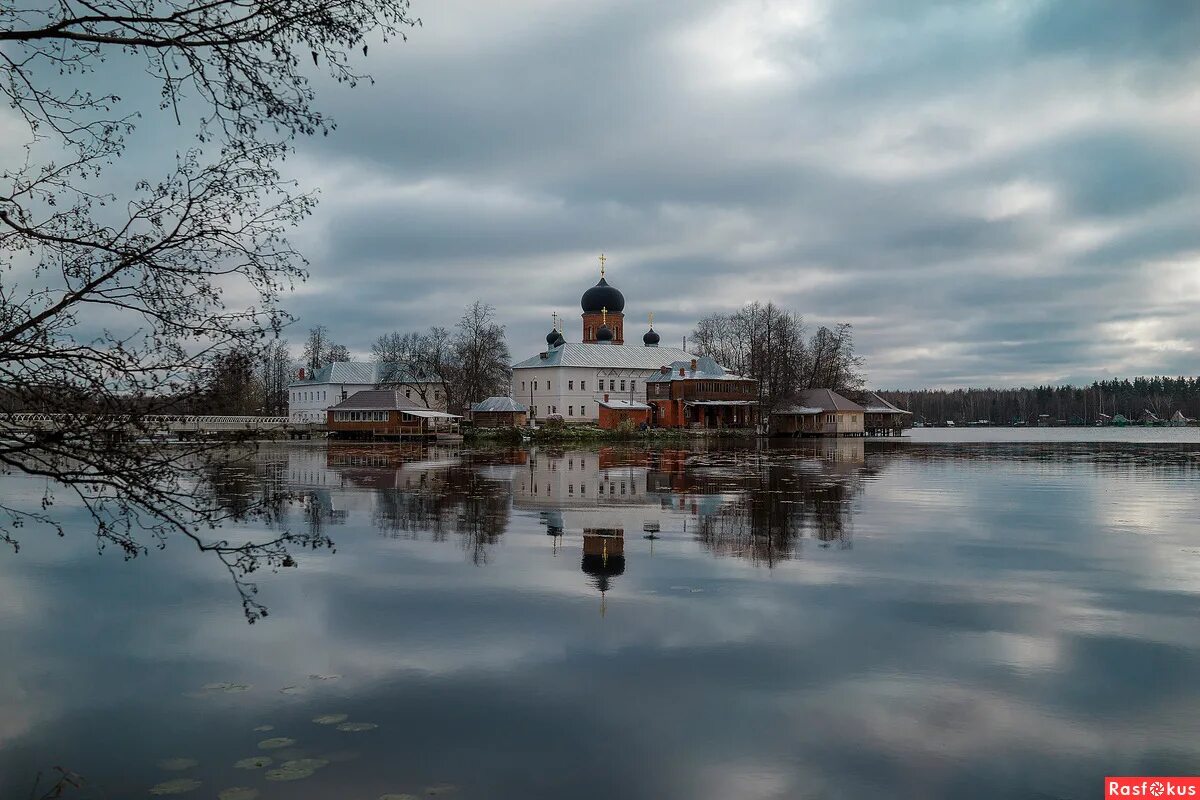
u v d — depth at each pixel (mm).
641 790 7059
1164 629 11477
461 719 8484
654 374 127062
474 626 11664
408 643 10906
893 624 11711
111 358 7648
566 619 12000
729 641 10945
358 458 53438
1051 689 9227
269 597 13391
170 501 8109
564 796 6957
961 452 62281
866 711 8656
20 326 7387
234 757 7668
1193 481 34250
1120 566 15703
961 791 7023
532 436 88875
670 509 24312
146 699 9055
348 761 7582
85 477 7648
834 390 116750
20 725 8398
